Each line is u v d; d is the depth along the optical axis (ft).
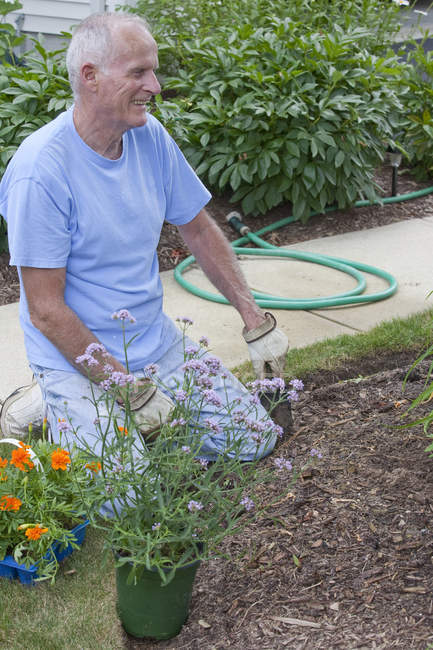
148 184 9.52
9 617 7.65
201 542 7.35
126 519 7.30
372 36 23.39
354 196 19.83
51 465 8.45
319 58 19.57
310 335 13.78
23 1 24.11
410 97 22.67
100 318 9.51
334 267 17.11
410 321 13.87
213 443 9.79
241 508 7.57
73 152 8.83
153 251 9.87
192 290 15.62
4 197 9.09
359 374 12.34
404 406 10.61
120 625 7.54
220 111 18.98
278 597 7.56
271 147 18.70
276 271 17.10
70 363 9.13
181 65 23.08
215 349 13.21
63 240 8.84
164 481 7.50
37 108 17.26
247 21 22.18
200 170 19.12
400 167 23.98
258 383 7.86
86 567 8.31
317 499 8.87
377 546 8.00
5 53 20.44
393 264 17.40
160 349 10.16
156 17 23.45
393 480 8.98
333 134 19.25
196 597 7.75
